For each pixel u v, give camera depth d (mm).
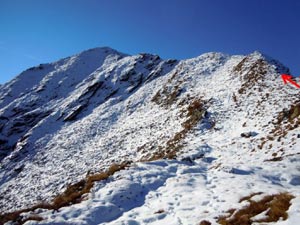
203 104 43875
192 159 25531
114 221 13578
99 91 87250
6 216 14273
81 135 62625
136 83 84375
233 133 31859
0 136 81125
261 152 23672
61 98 97250
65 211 14203
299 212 10484
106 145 52281
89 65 120312
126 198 15891
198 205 14109
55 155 58469
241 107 37844
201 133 35469
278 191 13984
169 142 37812
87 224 13336
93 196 16078
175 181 17938
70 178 44094
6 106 100812
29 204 40781
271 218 10633
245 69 50281
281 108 31031
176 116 47875
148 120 54812
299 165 19031
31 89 112250
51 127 75625
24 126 85188
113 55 126125
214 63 67375
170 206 14492
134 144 46219
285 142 23672
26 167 59406
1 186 56906
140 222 13242
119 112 69062
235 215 11773
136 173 19203
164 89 66375
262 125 29938
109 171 20016
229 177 18047
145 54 99125
